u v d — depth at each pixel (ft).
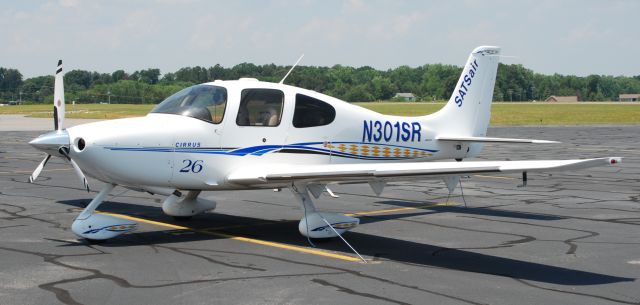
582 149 76.38
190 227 27.20
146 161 23.45
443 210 32.22
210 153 24.59
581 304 16.56
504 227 27.53
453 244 24.00
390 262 21.07
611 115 196.95
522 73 504.84
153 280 18.48
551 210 32.19
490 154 70.03
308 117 26.89
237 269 19.89
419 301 16.67
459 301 16.71
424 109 259.19
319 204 34.06
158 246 23.26
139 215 30.04
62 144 22.41
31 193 37.01
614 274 19.65
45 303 16.19
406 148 30.78
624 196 37.50
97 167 22.88
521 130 118.52
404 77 517.96
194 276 18.97
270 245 23.68
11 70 421.59
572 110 239.30
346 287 17.94
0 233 25.27
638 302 16.76
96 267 19.93
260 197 36.09
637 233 26.13
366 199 35.99
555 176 48.67
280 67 317.42
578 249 23.12
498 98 489.67
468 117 33.78
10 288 17.49
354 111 28.50
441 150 32.50
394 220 29.30
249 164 25.43
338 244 24.07
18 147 76.07
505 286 18.20
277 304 16.30
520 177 47.88
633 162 59.93
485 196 37.47
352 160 28.55
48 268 19.74
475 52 33.91
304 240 24.71
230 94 25.13
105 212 30.73
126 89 322.14
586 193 38.83
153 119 24.38
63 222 27.81
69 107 267.80
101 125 23.47
